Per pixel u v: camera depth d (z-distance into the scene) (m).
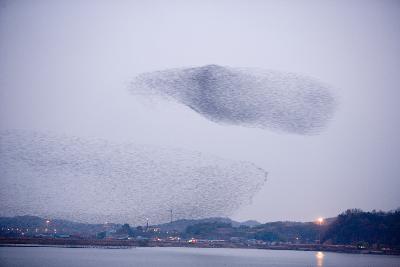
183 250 160.38
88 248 140.12
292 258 127.94
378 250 135.88
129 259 96.69
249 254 152.38
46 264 78.62
